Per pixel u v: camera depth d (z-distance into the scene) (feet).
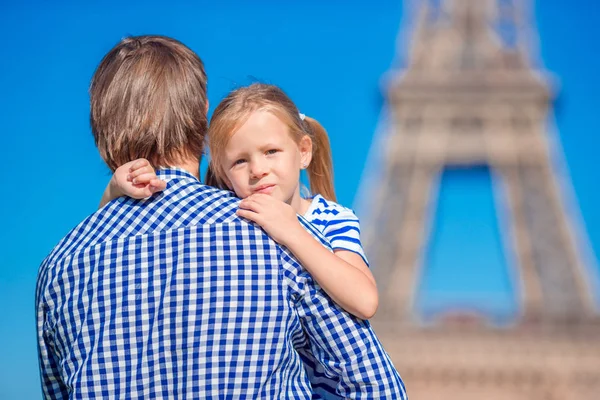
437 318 223.51
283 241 18.20
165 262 17.81
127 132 18.88
